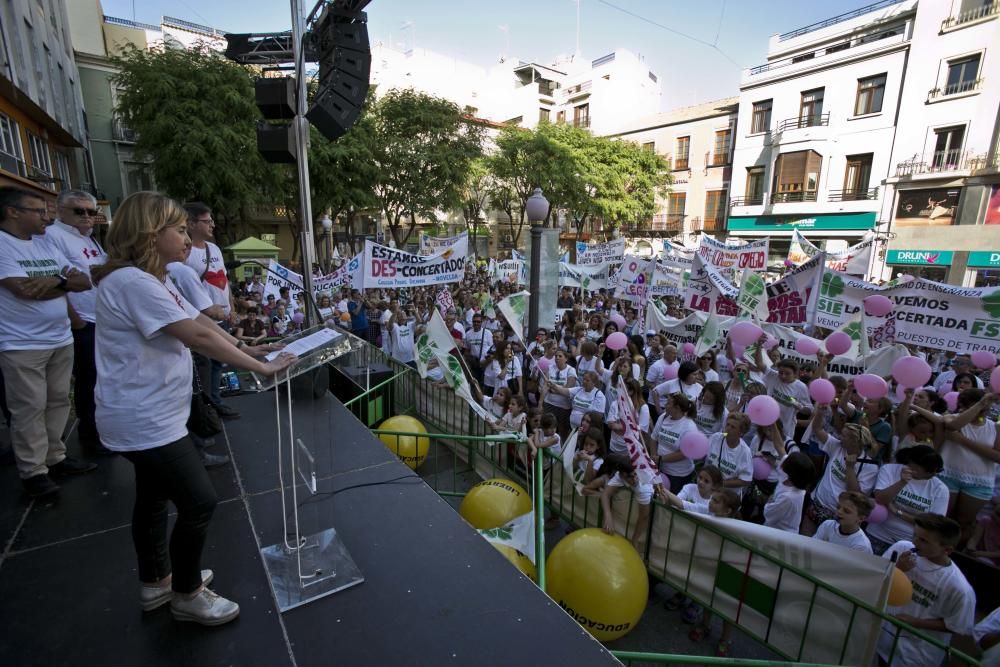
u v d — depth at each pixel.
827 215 25.69
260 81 6.14
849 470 4.72
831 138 25.55
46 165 15.69
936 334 7.38
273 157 6.41
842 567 3.48
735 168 29.75
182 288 3.38
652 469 4.23
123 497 3.19
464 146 24.86
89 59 25.75
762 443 5.55
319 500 2.89
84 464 3.48
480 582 2.53
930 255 22.39
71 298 3.55
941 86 22.08
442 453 7.88
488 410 6.97
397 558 2.70
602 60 42.22
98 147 26.41
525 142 27.80
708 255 12.00
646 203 31.64
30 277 2.96
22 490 3.25
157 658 2.03
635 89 42.12
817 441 5.73
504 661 2.07
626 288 12.55
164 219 1.84
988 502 4.88
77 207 3.53
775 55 28.56
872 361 6.98
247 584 2.45
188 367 2.02
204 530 2.09
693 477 5.54
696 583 4.20
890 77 23.50
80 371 3.60
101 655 2.04
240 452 3.86
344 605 2.35
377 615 2.29
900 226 23.53
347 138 20.97
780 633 3.72
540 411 6.50
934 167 22.42
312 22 6.33
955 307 7.19
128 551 2.68
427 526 3.00
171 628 2.18
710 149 32.22
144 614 2.25
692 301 9.62
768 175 27.78
